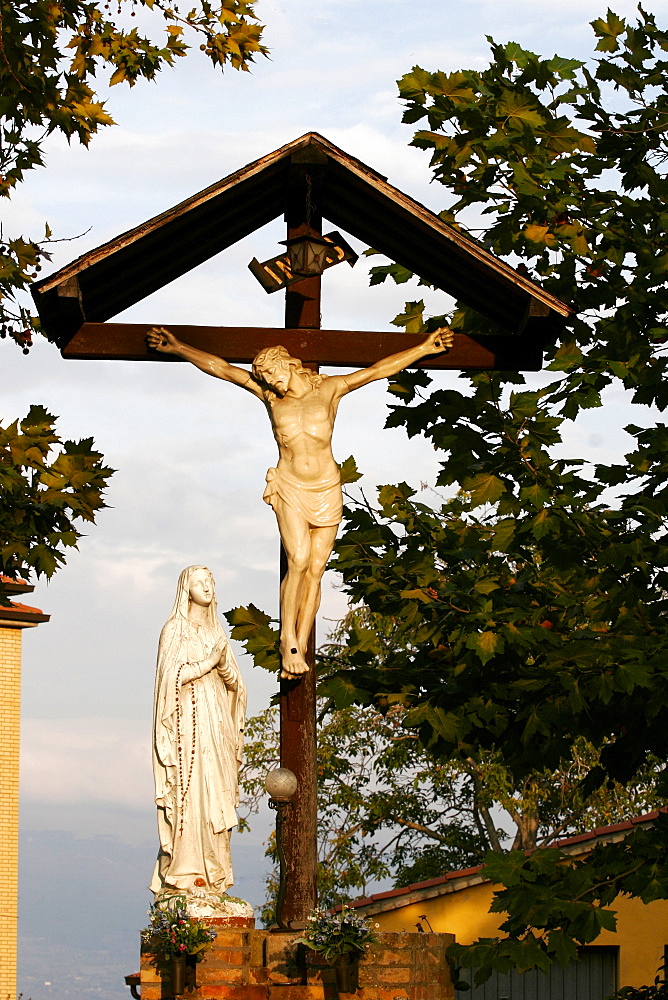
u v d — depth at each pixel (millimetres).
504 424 15289
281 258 13352
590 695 14500
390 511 16328
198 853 13648
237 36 15922
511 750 15539
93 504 12992
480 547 15883
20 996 27141
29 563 12969
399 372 14367
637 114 17016
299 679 12695
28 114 13484
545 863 14023
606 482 15680
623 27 17406
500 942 13539
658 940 22062
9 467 12641
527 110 16375
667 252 16312
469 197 16500
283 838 12602
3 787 27797
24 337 13617
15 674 28141
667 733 15227
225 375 12992
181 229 13188
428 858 34375
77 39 15148
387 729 31875
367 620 30844
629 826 21922
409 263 14078
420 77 16406
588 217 16469
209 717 13945
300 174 13227
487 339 13516
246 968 12695
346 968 12430
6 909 27453
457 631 15094
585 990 22266
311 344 13234
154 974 12789
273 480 12688
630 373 15734
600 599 15664
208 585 14266
